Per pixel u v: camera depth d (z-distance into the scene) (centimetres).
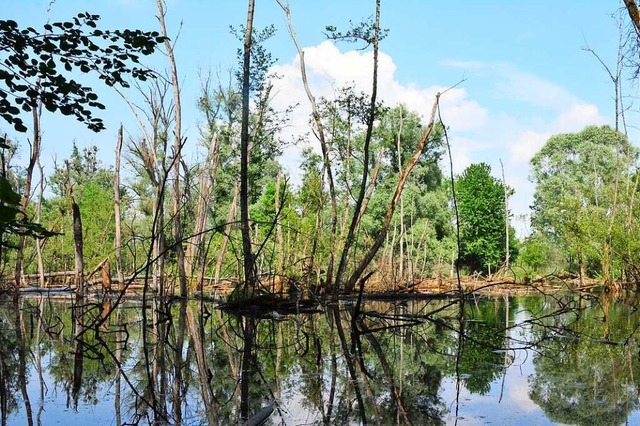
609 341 919
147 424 456
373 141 3800
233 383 611
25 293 2281
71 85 671
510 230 5628
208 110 2705
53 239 2827
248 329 1126
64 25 664
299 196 2434
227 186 2933
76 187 3934
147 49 712
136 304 1762
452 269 3778
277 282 1875
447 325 1141
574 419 461
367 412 486
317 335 1021
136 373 671
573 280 3284
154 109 1817
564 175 5862
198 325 1194
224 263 2680
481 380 618
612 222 2530
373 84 1683
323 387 586
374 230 4028
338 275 1673
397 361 741
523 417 467
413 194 3788
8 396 555
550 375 641
